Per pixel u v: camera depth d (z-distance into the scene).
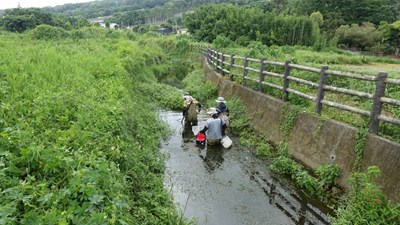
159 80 22.70
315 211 5.84
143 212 4.49
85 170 3.60
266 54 17.92
